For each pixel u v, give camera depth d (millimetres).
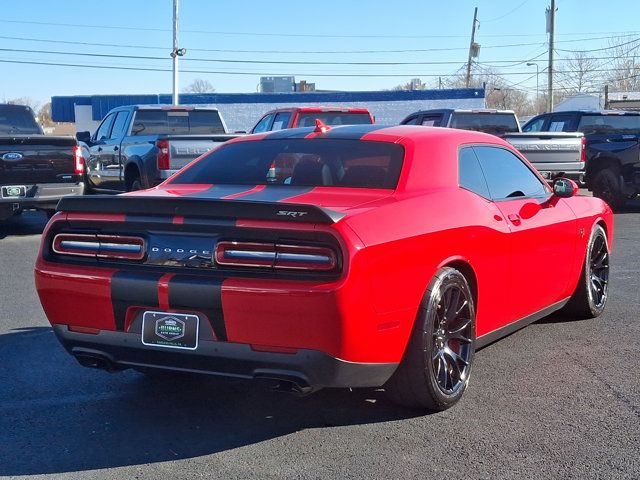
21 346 5957
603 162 15055
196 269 3957
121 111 14664
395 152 4812
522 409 4602
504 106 74938
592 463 3865
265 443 4141
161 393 4949
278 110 15008
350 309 3732
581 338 6148
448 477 3711
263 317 3783
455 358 4562
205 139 11945
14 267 9305
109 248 4172
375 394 4871
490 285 4934
